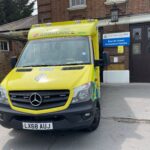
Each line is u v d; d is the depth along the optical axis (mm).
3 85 5125
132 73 12570
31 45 6469
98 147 4969
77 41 6238
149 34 12133
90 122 4812
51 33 6508
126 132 5746
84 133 5734
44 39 6504
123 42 12383
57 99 4656
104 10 12758
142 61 12352
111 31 12625
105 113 7312
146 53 12250
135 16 12125
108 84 12344
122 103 8430
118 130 5883
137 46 12359
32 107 4688
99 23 12828
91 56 5879
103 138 5418
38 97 4684
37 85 4762
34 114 4629
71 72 5164
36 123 4672
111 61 12672
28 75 5246
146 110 7504
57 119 4672
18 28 15656
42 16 14219
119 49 12477
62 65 5680
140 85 11719
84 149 4902
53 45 6273
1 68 13156
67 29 6504
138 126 6141
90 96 4859
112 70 12703
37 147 5098
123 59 12484
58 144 5191
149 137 5414
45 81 4840
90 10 13094
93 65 5641
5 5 38000
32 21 16531
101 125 6262
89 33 6359
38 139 5492
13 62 6566
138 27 12258
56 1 13805
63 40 6336
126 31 12367
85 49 6023
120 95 9695
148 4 11875
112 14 12344
